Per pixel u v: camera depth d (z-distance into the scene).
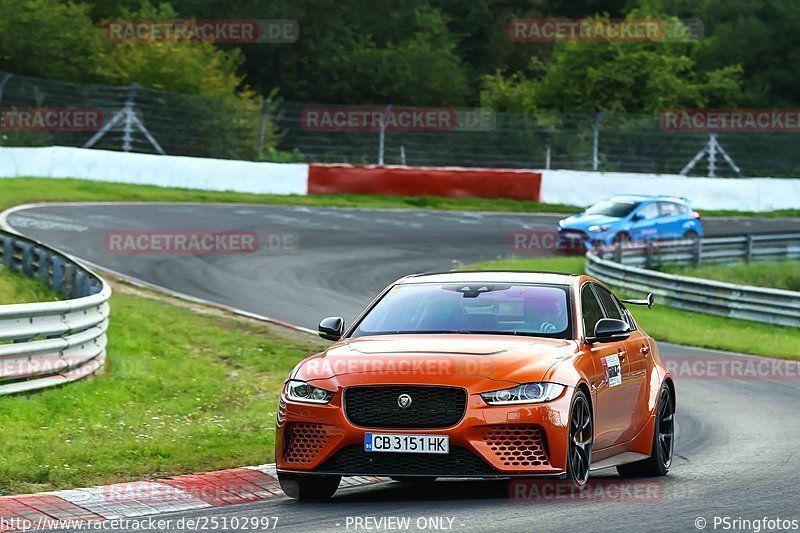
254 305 80.19
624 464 35.50
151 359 55.88
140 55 197.75
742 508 27.94
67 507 27.95
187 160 146.38
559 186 159.38
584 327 32.06
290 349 64.38
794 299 92.62
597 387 30.75
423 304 32.75
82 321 48.06
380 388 28.41
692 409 53.75
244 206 135.00
